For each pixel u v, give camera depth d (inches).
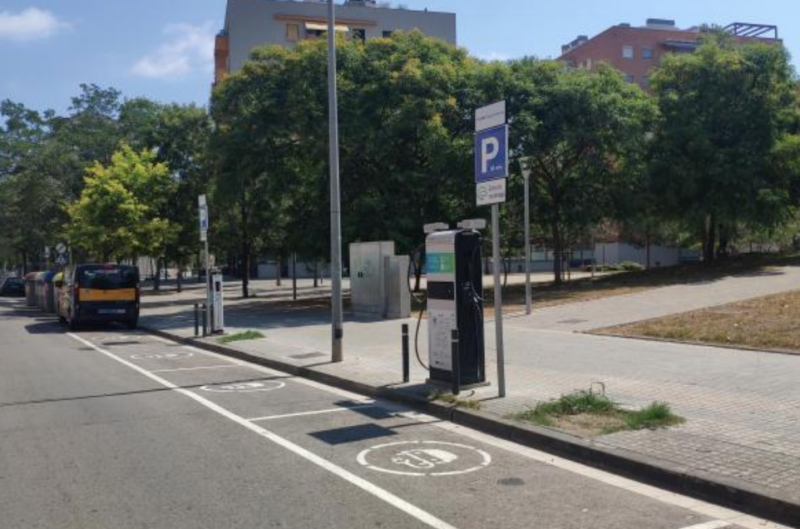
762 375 384.8
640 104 1120.8
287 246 1080.2
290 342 630.5
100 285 868.6
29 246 2113.7
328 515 206.5
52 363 561.9
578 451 261.9
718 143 1190.3
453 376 360.5
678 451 247.9
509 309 805.2
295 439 298.7
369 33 2785.4
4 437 308.0
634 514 204.5
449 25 2883.9
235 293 1647.4
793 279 892.0
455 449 280.1
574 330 612.7
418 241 1018.7
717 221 1217.4
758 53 1192.2
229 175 1021.2
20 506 218.4
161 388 434.3
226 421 336.2
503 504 214.2
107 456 275.3
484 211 1055.0
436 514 206.2
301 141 1015.6
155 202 1411.2
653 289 899.4
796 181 1242.0
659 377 390.3
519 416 305.6
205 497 224.5
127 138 1809.8
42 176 1800.0
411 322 762.2
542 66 1085.8
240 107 1002.1
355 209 1002.7
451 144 957.8
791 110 1190.3
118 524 202.1
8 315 1196.5
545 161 1172.5
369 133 957.2
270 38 2682.1
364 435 304.8
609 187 1187.3
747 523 197.2
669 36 3331.7
